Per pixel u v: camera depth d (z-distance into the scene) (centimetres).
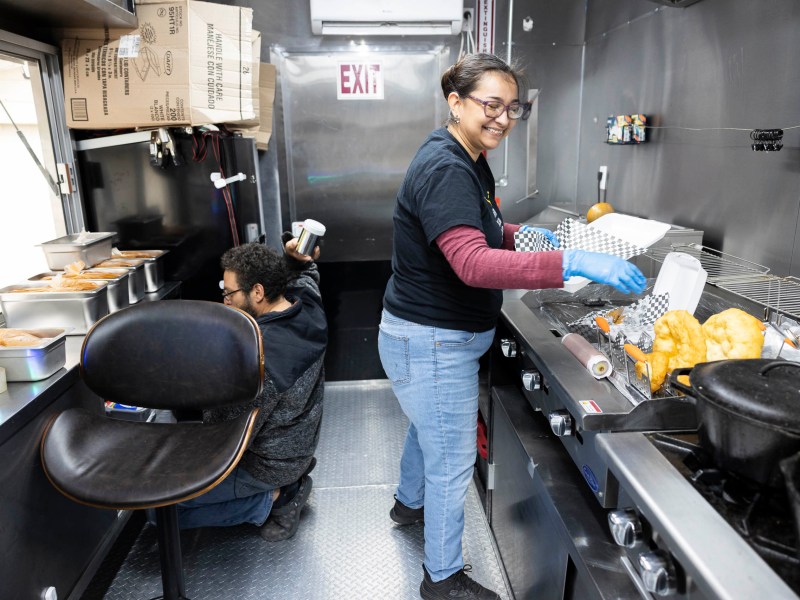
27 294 170
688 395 98
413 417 160
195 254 242
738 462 82
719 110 193
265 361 169
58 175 221
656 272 195
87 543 159
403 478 199
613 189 273
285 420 181
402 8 280
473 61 135
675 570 87
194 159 233
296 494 204
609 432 107
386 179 317
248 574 187
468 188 130
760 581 69
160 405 149
